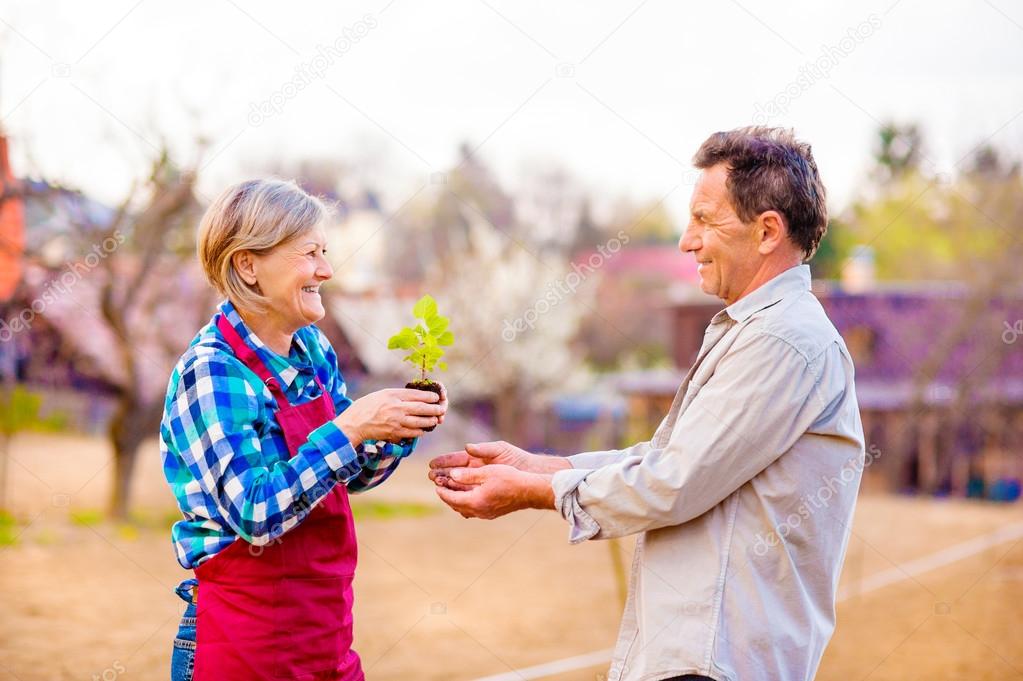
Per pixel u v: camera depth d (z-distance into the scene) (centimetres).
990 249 1717
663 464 206
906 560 989
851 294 1934
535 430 2439
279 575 203
